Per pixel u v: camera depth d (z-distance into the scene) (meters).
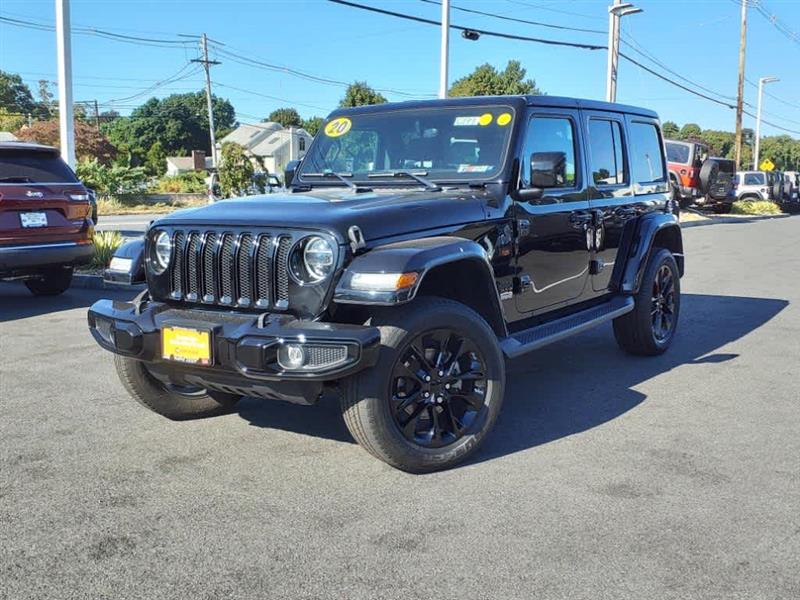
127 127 102.75
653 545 3.20
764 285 10.84
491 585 2.89
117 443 4.44
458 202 4.30
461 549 3.17
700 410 5.05
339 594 2.84
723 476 3.93
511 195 4.63
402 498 3.67
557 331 4.92
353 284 3.55
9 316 8.25
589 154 5.55
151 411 5.02
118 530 3.35
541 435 4.57
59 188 8.55
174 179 50.47
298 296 3.69
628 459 4.17
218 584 2.92
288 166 5.45
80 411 5.02
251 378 3.57
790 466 4.06
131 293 9.90
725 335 7.43
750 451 4.29
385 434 3.75
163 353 3.83
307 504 3.61
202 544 3.22
